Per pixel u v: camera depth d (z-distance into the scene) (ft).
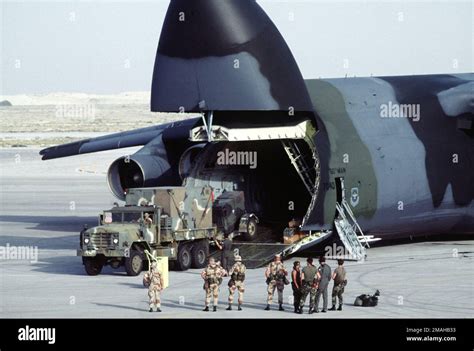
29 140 628.28
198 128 125.08
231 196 136.98
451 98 145.28
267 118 127.54
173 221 123.65
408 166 138.62
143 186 147.13
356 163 133.18
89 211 214.90
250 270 124.06
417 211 141.18
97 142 173.58
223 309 98.94
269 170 146.10
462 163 144.05
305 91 126.41
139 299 104.53
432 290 108.37
